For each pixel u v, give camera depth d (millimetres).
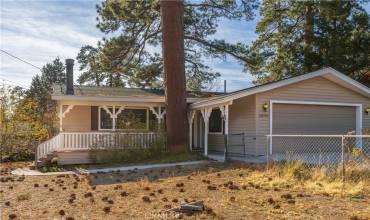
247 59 27000
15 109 23203
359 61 27266
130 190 9750
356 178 9727
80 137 17703
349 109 18719
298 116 17594
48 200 8906
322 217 6613
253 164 13328
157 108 20750
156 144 18016
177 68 17984
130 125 19516
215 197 8453
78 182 11836
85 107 19891
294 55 29500
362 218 6445
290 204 7598
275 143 16969
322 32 29281
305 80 17547
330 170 10422
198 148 21969
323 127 18062
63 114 18422
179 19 18156
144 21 25641
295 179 10219
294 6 29391
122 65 27281
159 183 10672
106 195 9227
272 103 17000
